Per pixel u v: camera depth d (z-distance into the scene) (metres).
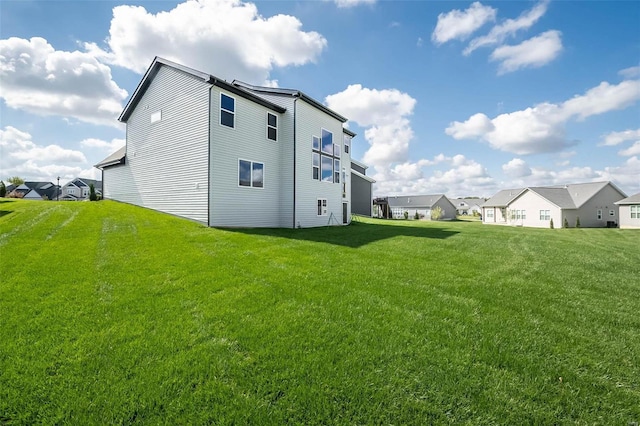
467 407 2.14
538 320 3.76
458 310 4.00
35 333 3.07
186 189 12.44
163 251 6.85
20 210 11.59
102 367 2.51
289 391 2.26
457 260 7.32
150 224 10.34
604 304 4.45
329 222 17.28
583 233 19.52
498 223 38.38
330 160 17.52
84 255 6.19
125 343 2.90
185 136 12.57
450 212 58.00
